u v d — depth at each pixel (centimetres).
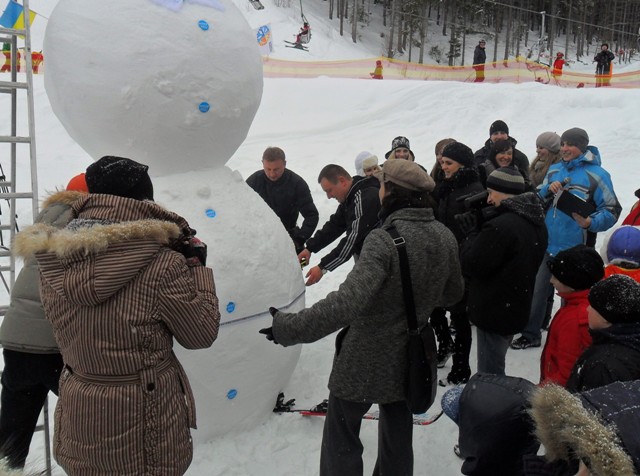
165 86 282
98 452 197
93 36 284
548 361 282
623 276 214
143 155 301
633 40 4859
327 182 386
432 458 318
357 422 256
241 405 316
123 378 197
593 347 214
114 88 280
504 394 189
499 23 4562
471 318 334
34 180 306
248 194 329
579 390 210
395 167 243
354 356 246
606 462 121
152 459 200
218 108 298
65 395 203
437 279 242
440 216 400
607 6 5006
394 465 258
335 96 1444
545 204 448
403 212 241
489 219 327
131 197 208
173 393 207
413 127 1285
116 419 195
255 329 303
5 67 1436
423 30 4028
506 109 1364
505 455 186
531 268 317
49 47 299
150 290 193
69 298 189
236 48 304
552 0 4812
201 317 201
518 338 461
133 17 283
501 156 446
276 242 320
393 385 244
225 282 290
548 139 503
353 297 220
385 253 228
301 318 230
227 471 297
